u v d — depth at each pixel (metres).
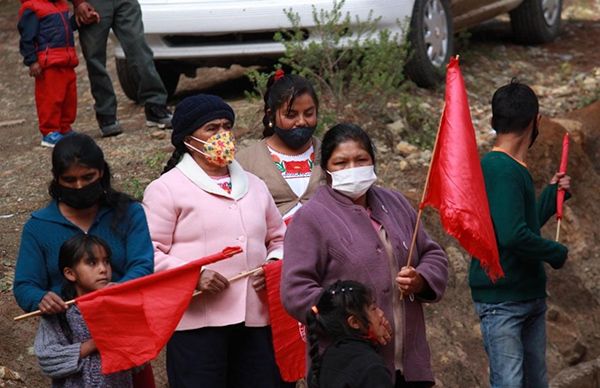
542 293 12.25
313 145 11.96
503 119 11.96
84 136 9.77
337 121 18.19
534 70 24.67
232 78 23.75
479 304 12.25
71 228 9.95
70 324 9.77
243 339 11.11
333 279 9.93
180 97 22.66
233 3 19.56
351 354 8.70
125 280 9.84
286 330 10.95
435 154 10.70
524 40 26.30
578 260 18.34
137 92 21.66
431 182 10.75
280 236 11.36
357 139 9.95
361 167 9.91
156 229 10.73
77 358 9.64
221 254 10.21
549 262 11.87
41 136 20.67
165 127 19.50
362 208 10.06
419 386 10.13
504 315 12.05
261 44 20.05
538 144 19.59
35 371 12.54
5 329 12.99
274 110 11.62
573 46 26.69
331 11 19.08
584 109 21.50
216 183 10.98
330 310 8.91
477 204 10.53
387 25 19.67
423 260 10.34
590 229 18.92
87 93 24.16
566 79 24.08
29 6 18.44
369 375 8.55
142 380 10.55
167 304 9.96
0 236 15.18
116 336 9.70
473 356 15.23
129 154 18.08
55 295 9.53
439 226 17.00
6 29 29.83
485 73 23.89
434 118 19.78
